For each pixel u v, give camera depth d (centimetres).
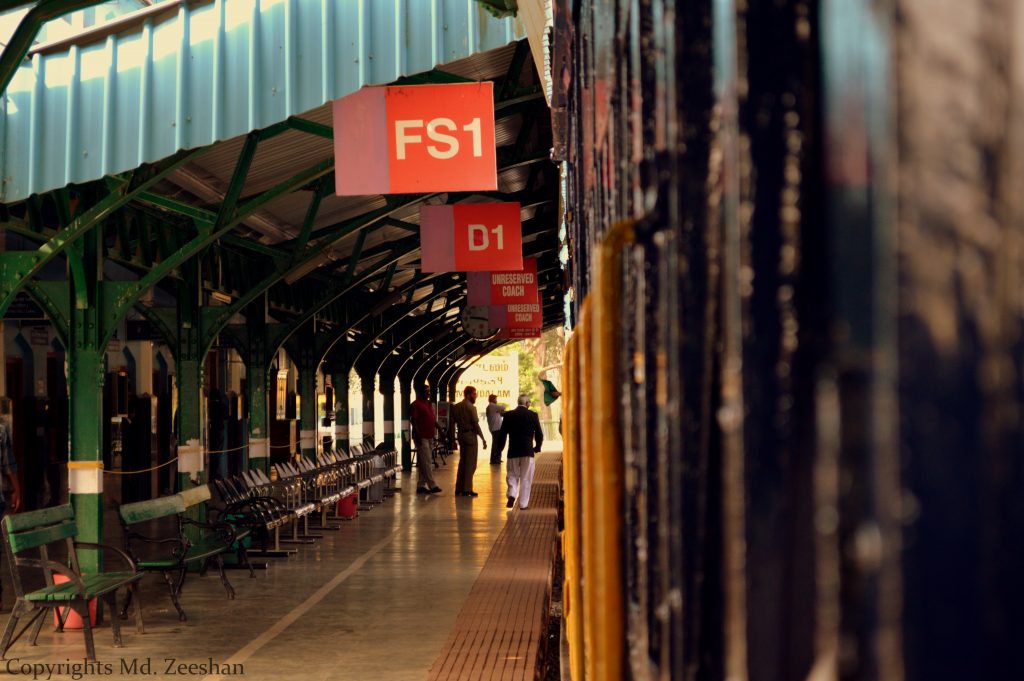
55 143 859
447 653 679
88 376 969
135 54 857
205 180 1182
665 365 105
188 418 1225
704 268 84
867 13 52
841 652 53
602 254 113
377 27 848
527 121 1323
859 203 53
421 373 3531
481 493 2327
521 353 6919
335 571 1255
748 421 70
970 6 46
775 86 65
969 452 46
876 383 50
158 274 978
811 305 59
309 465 1639
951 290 47
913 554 47
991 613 45
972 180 46
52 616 985
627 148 140
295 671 783
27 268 880
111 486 2152
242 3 852
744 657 70
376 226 1648
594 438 129
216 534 1187
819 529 56
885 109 49
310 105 846
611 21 164
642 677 120
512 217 1338
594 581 149
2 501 1014
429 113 885
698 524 87
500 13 801
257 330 1562
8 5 667
